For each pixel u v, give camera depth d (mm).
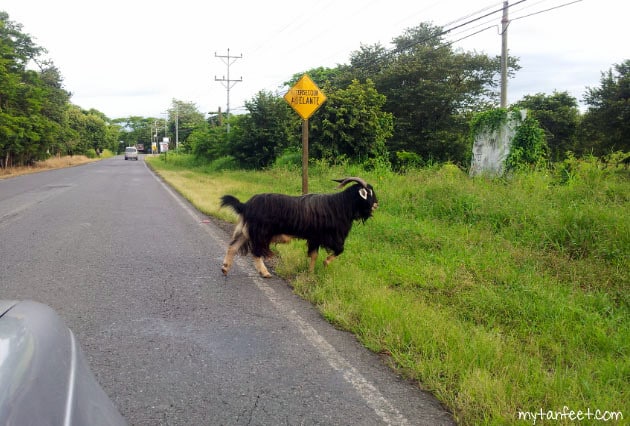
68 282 5770
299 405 3146
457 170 14156
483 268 6094
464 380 3283
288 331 4410
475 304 4934
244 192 14547
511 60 31625
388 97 30422
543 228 7266
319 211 6023
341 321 4566
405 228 8148
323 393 3307
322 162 19516
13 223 9922
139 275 6172
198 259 7117
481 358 3611
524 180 10938
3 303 1820
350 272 6016
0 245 7723
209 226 9992
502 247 7000
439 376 3465
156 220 10641
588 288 5367
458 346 3816
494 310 4777
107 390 3289
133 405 3109
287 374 3574
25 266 6445
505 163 14180
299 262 6629
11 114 30234
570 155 11781
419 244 7449
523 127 14164
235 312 4898
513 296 5164
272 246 7672
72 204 13312
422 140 29734
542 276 5789
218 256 7344
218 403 3158
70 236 8570
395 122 29406
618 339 4039
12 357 1386
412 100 29688
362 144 21062
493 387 3180
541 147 14484
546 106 36188
